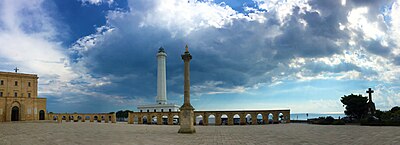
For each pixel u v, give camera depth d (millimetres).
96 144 21969
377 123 48500
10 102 76375
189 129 34906
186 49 36562
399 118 52625
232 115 69000
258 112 69500
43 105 84188
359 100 64625
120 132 35969
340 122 56844
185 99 35688
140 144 22281
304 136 29469
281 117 71938
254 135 31672
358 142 22453
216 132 37219
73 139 25594
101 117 85375
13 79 80812
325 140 24828
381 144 20719
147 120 73312
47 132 33781
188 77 36094
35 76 85688
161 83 98688
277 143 23094
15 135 28891
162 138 27625
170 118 70250
